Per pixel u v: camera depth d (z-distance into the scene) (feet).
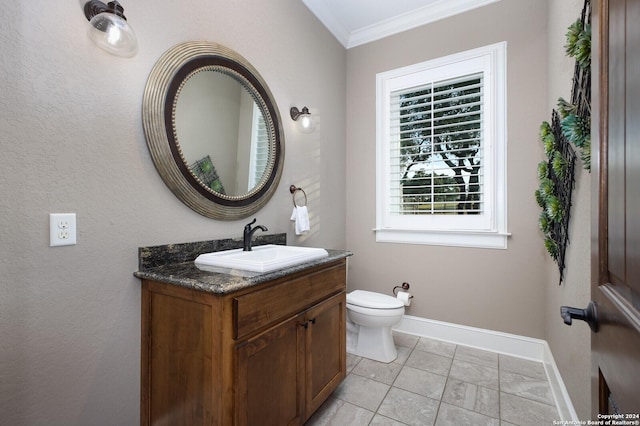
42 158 3.25
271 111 6.34
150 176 4.28
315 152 8.04
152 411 4.09
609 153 1.95
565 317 2.31
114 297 3.89
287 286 4.35
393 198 8.99
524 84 7.18
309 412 4.77
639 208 1.50
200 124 4.96
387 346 7.11
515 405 5.46
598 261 2.11
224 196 5.33
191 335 3.67
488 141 7.57
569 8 4.86
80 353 3.58
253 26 6.05
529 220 7.14
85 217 3.60
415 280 8.56
